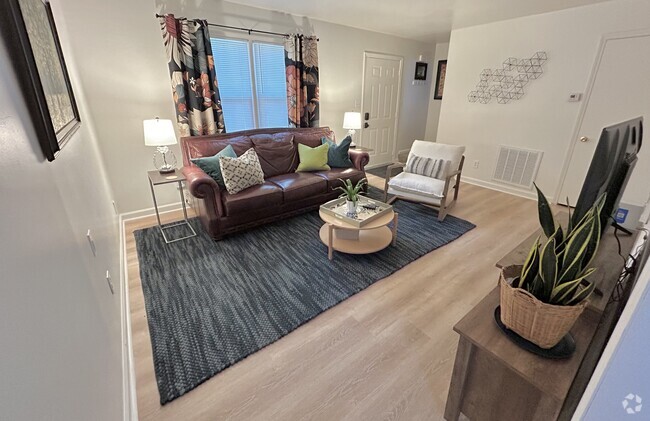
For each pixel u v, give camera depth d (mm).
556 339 928
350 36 4504
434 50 5941
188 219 3242
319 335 1762
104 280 1525
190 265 2416
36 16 1245
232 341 1700
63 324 790
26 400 522
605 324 1129
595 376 593
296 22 3885
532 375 905
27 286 628
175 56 3016
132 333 1750
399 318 1900
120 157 3057
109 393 1098
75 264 1051
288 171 3586
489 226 3182
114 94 2885
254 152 3160
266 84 3904
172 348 1650
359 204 2727
